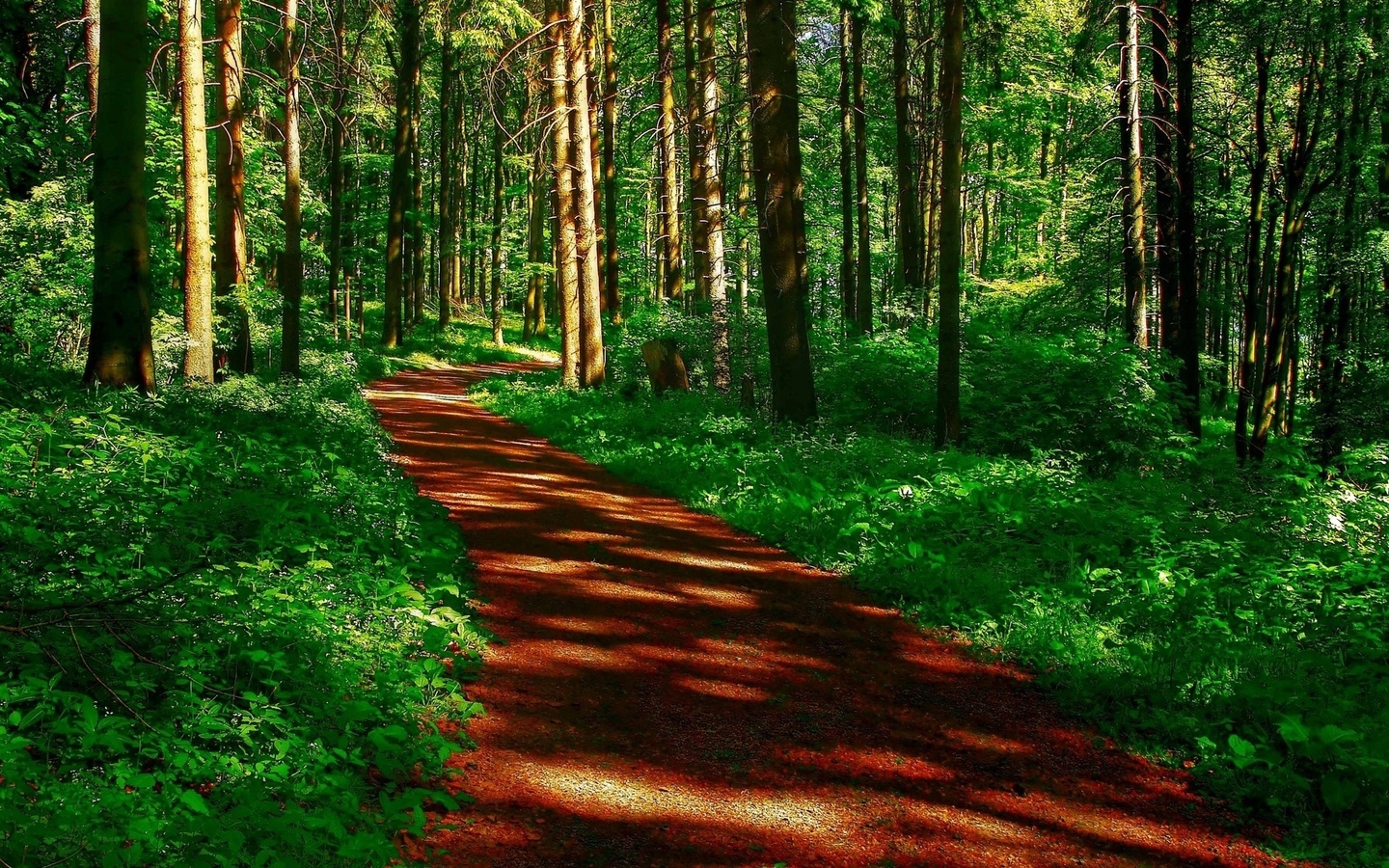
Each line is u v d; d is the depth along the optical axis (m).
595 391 20.62
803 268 15.55
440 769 4.75
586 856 4.25
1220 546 8.68
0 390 9.01
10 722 3.77
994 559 8.80
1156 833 4.88
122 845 3.18
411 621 6.33
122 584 5.12
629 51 31.12
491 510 10.55
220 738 4.16
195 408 10.62
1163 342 17.95
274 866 3.36
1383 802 4.91
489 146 48.50
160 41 18.84
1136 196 18.47
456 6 28.16
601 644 6.87
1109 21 19.22
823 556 9.46
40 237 14.21
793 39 15.27
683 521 10.87
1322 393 20.80
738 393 19.97
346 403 16.80
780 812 4.83
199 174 14.30
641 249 48.59
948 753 5.62
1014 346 17.77
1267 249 21.11
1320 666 6.38
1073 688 6.51
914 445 14.15
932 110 24.30
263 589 5.74
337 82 20.17
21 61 17.94
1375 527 9.98
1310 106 19.17
